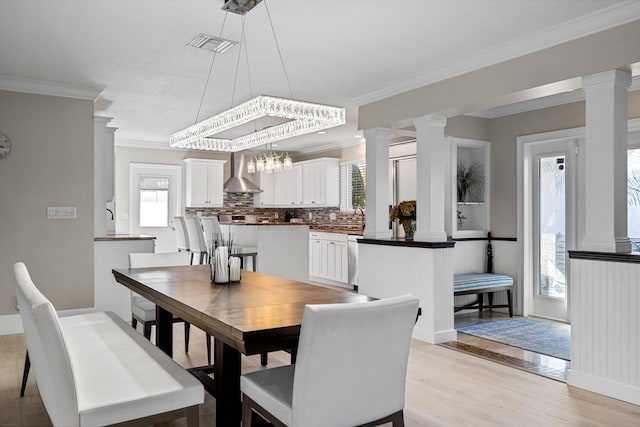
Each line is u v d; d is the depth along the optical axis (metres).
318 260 8.14
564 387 3.26
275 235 6.48
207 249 7.07
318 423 1.75
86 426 1.75
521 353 4.08
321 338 1.69
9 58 3.99
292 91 5.01
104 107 5.79
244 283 3.04
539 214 5.56
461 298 5.92
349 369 1.79
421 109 4.45
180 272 3.51
